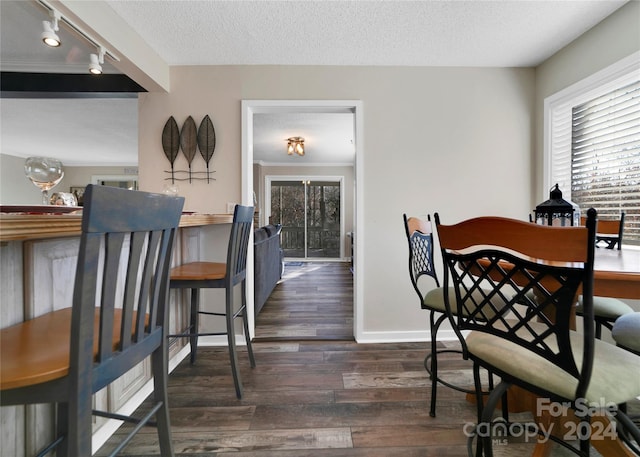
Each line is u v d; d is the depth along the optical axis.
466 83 2.39
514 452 1.22
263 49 2.13
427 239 1.87
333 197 7.03
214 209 2.35
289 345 2.29
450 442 1.28
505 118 2.41
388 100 2.37
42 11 1.43
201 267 1.88
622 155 1.82
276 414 1.45
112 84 2.34
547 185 2.29
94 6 1.57
